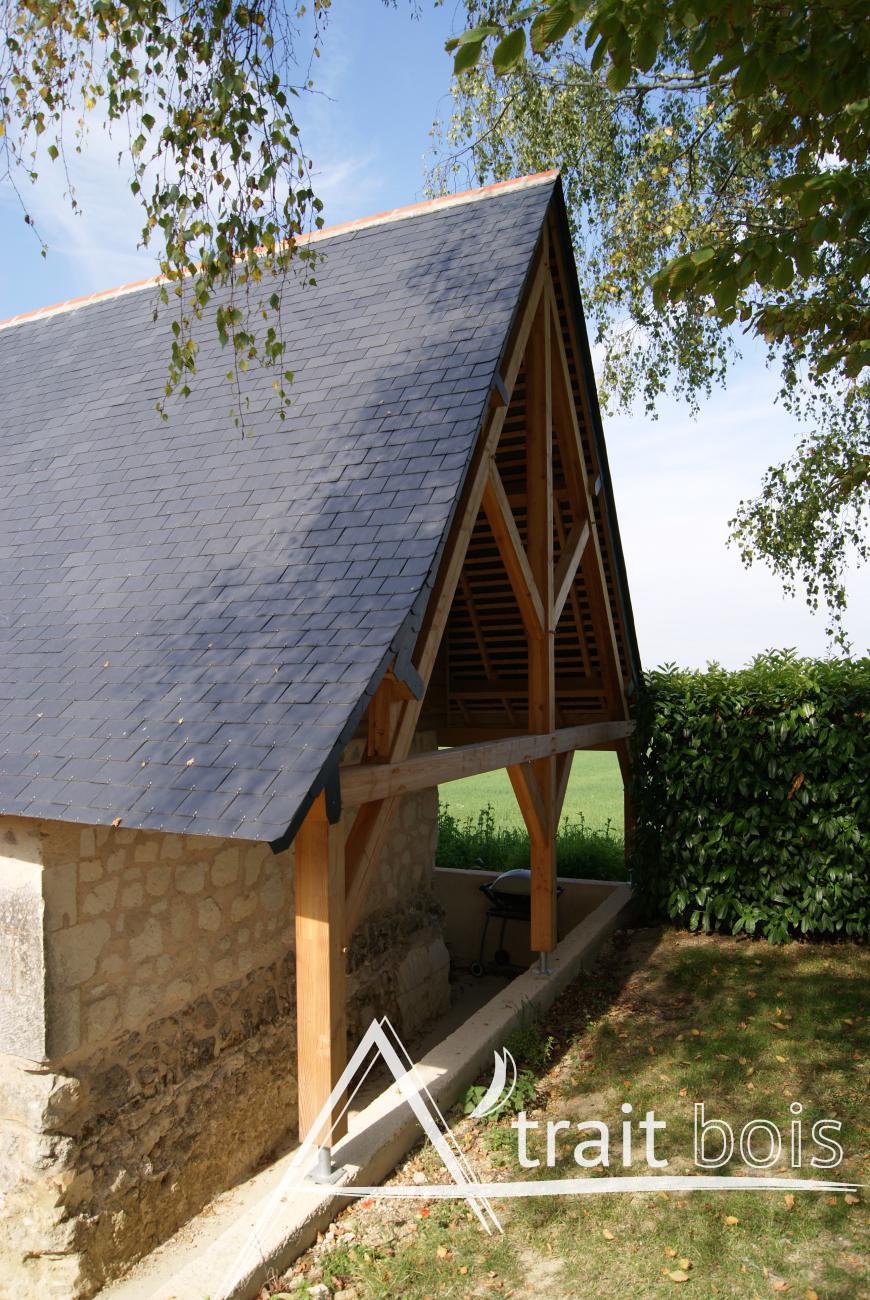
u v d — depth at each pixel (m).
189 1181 5.99
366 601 5.05
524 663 10.32
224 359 8.30
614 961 9.03
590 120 14.71
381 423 6.38
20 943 5.21
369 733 5.61
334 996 4.90
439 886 12.02
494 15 11.89
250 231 5.36
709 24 4.54
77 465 7.88
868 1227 4.63
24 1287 5.27
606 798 22.02
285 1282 4.31
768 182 13.48
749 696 9.44
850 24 4.67
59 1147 5.19
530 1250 4.55
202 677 5.00
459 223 8.48
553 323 8.31
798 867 9.24
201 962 6.30
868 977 8.07
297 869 4.92
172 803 4.22
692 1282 4.27
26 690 5.53
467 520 6.22
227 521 6.24
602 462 9.44
